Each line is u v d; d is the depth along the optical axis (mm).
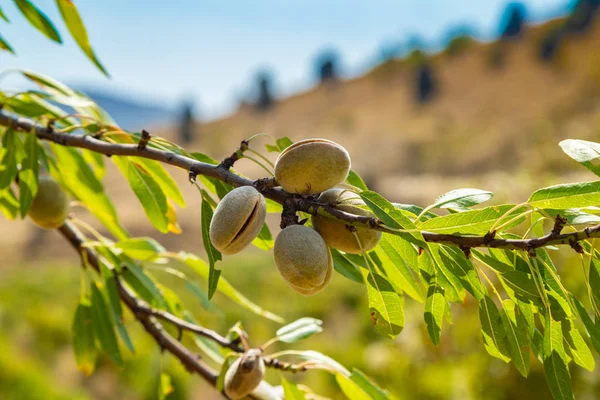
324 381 1329
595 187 335
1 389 2174
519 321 369
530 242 349
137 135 467
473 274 366
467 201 362
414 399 1094
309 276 361
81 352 581
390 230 349
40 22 527
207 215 387
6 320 3631
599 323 348
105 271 558
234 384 451
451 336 1139
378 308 386
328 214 366
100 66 543
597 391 891
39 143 551
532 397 928
